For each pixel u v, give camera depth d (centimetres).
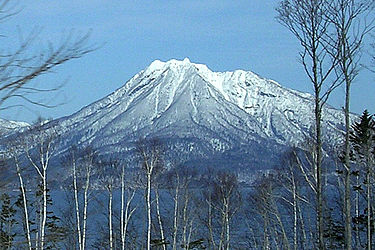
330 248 5884
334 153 5362
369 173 5169
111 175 7350
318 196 3347
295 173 6469
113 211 7612
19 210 5947
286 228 7169
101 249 6900
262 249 7100
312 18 3244
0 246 1805
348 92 3462
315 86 3294
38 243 2169
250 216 9000
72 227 6588
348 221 3525
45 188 5497
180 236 7406
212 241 7006
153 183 6738
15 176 1738
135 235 7506
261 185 7056
